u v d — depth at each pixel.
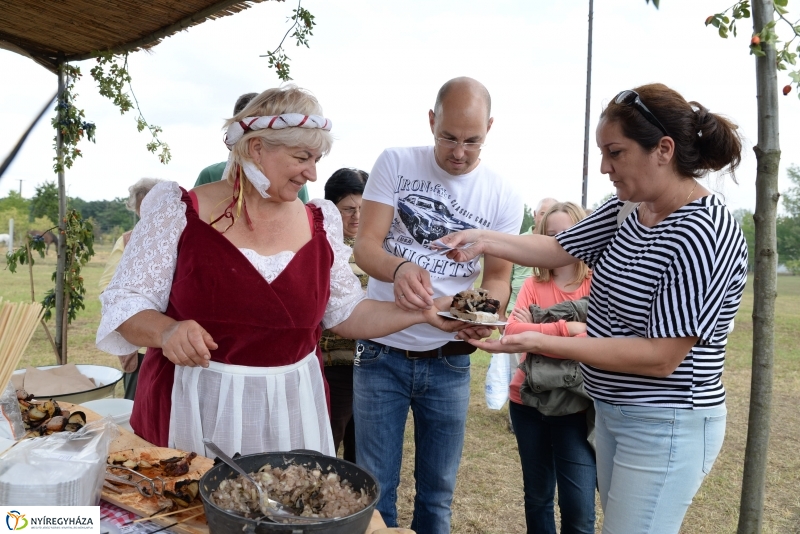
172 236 1.93
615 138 2.03
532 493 3.28
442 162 2.86
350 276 2.31
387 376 3.00
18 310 1.45
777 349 10.11
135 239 1.96
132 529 1.44
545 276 3.56
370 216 3.00
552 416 3.07
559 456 3.10
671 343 1.99
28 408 2.01
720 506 4.50
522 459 3.30
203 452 1.97
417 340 2.94
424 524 3.09
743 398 7.34
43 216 8.98
